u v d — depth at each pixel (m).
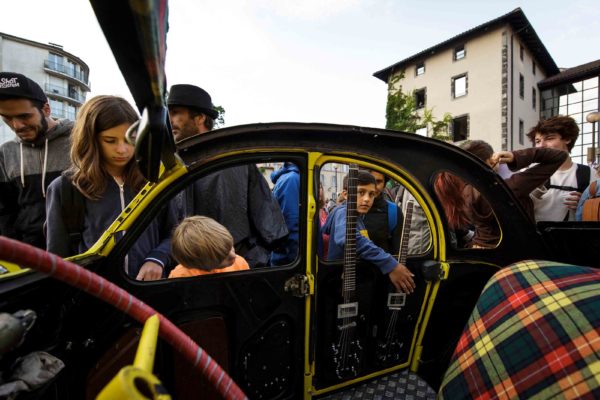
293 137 1.46
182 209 1.67
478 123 20.44
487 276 1.94
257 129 1.38
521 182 2.33
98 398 0.50
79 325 1.09
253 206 1.80
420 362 1.88
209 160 1.30
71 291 1.02
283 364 1.53
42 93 2.16
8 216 2.27
